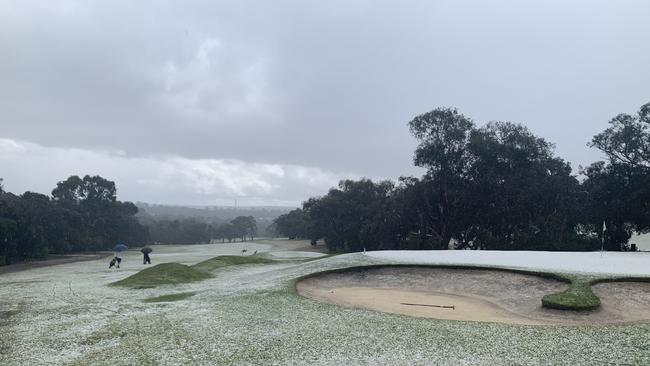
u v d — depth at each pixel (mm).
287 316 19406
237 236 172250
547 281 25125
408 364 13078
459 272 29516
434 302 24484
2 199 65625
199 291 27000
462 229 62812
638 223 50531
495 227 61312
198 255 79625
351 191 84188
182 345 15266
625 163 50188
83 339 16312
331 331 16797
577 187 58156
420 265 31266
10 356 14406
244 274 35719
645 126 49438
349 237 81062
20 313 21516
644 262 30625
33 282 34844
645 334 15125
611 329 16016
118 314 20641
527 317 20766
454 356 13656
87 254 83438
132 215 122688
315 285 29031
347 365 13070
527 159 59781
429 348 14508
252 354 14180
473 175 59344
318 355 14008
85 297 25891
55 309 22266
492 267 28812
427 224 64562
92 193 105062
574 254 37656
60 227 79625
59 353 14648
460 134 58469
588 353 13492
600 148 51750
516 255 36875
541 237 52344
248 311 20516
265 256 60406
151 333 16938
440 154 59625
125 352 14617
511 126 60594
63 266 53062
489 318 20625
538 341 14906
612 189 50625
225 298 24000
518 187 56469
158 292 27219
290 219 141500
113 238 106000
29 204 72938
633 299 21562
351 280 30672
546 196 56375
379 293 27156
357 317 19094
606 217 51125
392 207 67875
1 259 56250
